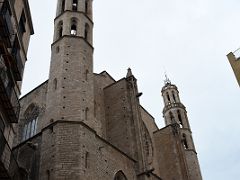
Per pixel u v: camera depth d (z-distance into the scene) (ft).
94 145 104.58
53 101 113.50
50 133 102.73
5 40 86.63
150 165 153.48
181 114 215.51
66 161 93.76
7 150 85.10
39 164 99.04
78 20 144.87
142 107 174.19
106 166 106.01
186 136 202.28
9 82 91.91
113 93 148.15
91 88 122.31
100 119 138.00
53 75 122.52
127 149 125.59
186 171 155.02
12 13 99.35
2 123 87.35
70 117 107.24
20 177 105.40
